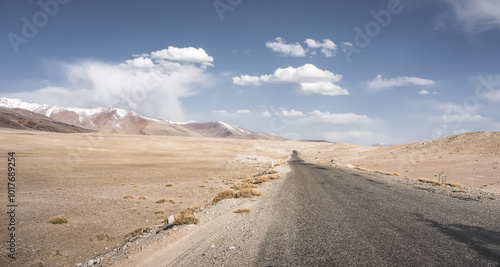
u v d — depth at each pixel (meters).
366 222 8.68
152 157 78.44
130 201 18.89
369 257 5.82
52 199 18.39
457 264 5.37
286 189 17.52
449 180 34.78
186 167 53.97
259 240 7.30
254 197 14.70
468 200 12.66
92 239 10.66
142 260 6.71
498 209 10.53
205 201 19.06
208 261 6.12
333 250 6.31
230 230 8.45
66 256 8.92
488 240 6.78
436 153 74.12
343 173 29.67
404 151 89.06
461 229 7.75
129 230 12.06
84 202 17.88
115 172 40.38
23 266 7.99
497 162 51.69
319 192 15.73
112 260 7.12
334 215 9.80
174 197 20.94
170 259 6.54
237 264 5.80
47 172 35.94
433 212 10.02
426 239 6.88
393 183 20.05
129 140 137.88
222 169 52.09
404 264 5.41
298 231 7.95
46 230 11.50
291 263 5.69
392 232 7.53
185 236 8.20
